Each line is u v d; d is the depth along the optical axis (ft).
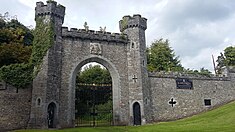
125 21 110.22
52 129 81.35
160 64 173.47
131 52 105.91
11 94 85.20
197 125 77.56
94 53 100.89
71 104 92.53
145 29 112.16
